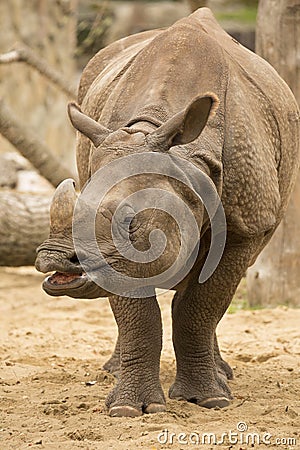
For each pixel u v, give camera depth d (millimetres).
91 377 12852
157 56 10805
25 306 18625
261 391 12062
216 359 12812
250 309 18203
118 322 10766
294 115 12156
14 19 31375
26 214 20734
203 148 10141
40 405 11336
